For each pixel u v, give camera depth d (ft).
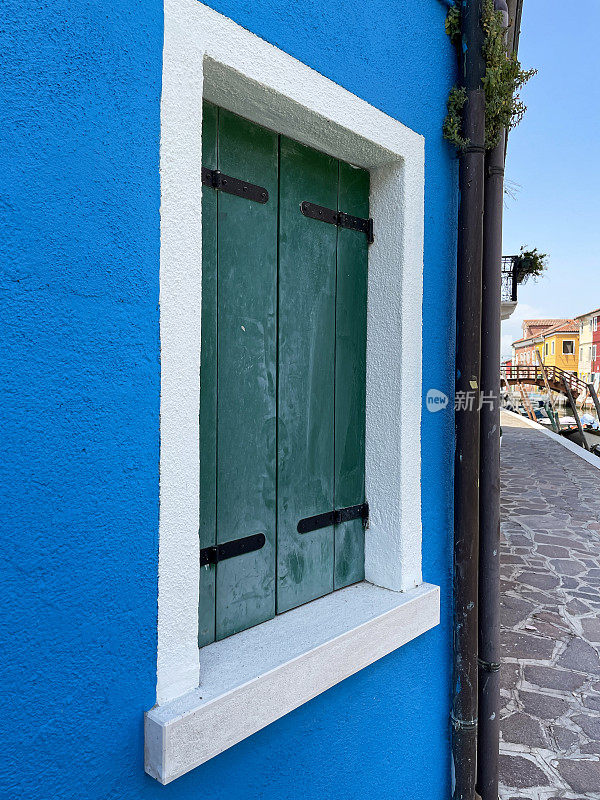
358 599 6.16
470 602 6.96
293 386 5.73
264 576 5.51
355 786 5.84
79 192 3.43
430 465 6.91
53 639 3.41
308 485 5.96
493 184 7.02
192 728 3.91
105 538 3.63
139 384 3.79
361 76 5.58
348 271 6.35
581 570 18.16
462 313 6.84
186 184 4.04
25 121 3.18
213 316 4.91
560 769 8.92
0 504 3.16
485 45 6.71
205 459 4.90
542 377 98.02
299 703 4.79
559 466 36.88
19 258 3.18
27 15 3.17
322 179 5.98
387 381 6.48
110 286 3.60
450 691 7.32
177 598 4.08
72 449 3.45
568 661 12.39
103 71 3.52
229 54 4.27
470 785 7.07
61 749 3.47
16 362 3.19
